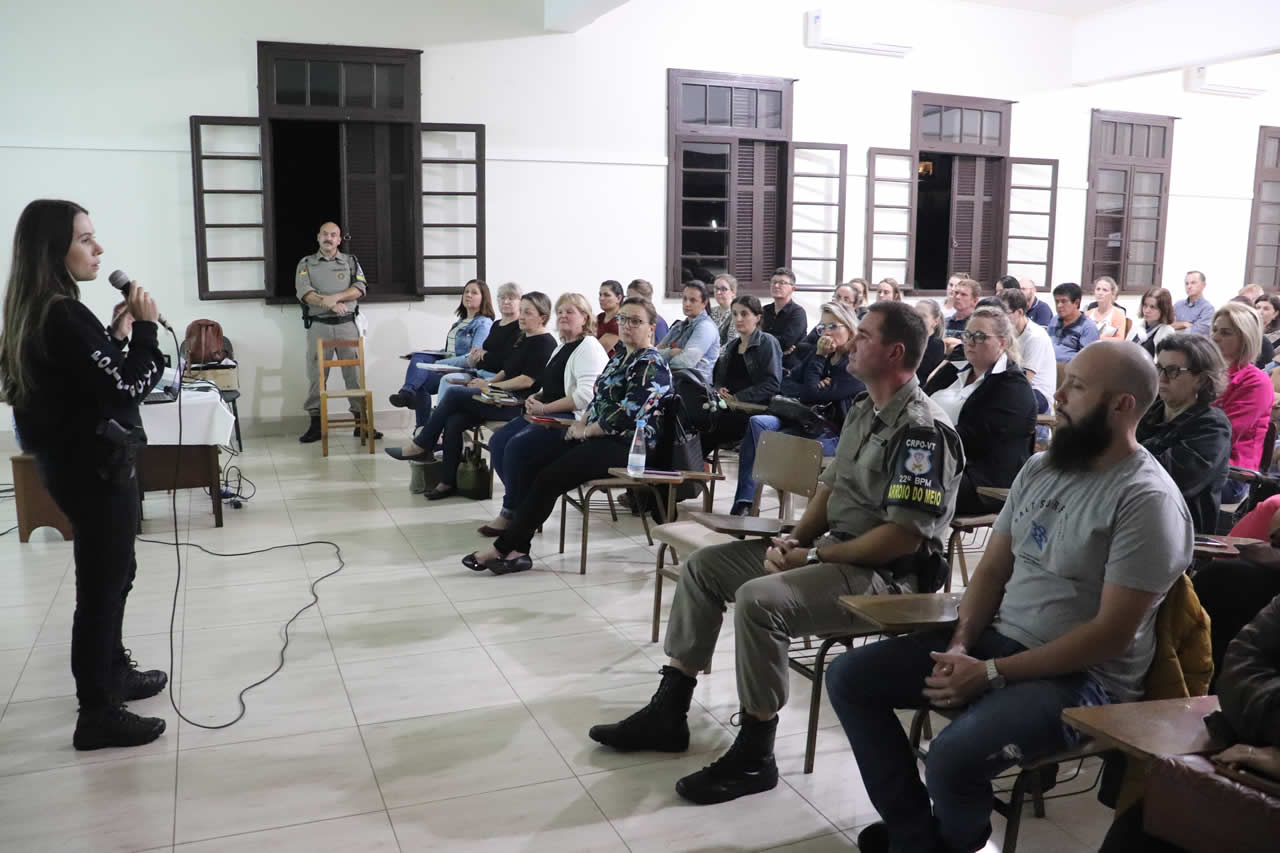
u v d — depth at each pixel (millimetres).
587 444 3861
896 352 2258
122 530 2391
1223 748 1362
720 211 8156
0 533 4426
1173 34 8305
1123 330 7207
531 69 7332
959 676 1729
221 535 4465
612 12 7496
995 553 1950
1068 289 6703
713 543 2896
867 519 2324
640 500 4355
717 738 2545
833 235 8578
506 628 3324
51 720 2613
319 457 6344
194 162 6562
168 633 3250
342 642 3186
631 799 2240
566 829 2113
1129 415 1726
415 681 2887
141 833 2082
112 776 2322
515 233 7477
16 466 4223
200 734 2539
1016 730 1652
